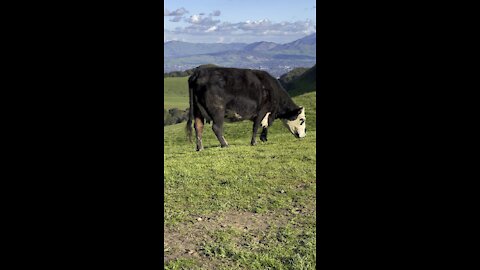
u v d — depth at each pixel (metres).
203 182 9.04
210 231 6.27
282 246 5.65
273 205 7.44
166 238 6.00
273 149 13.23
